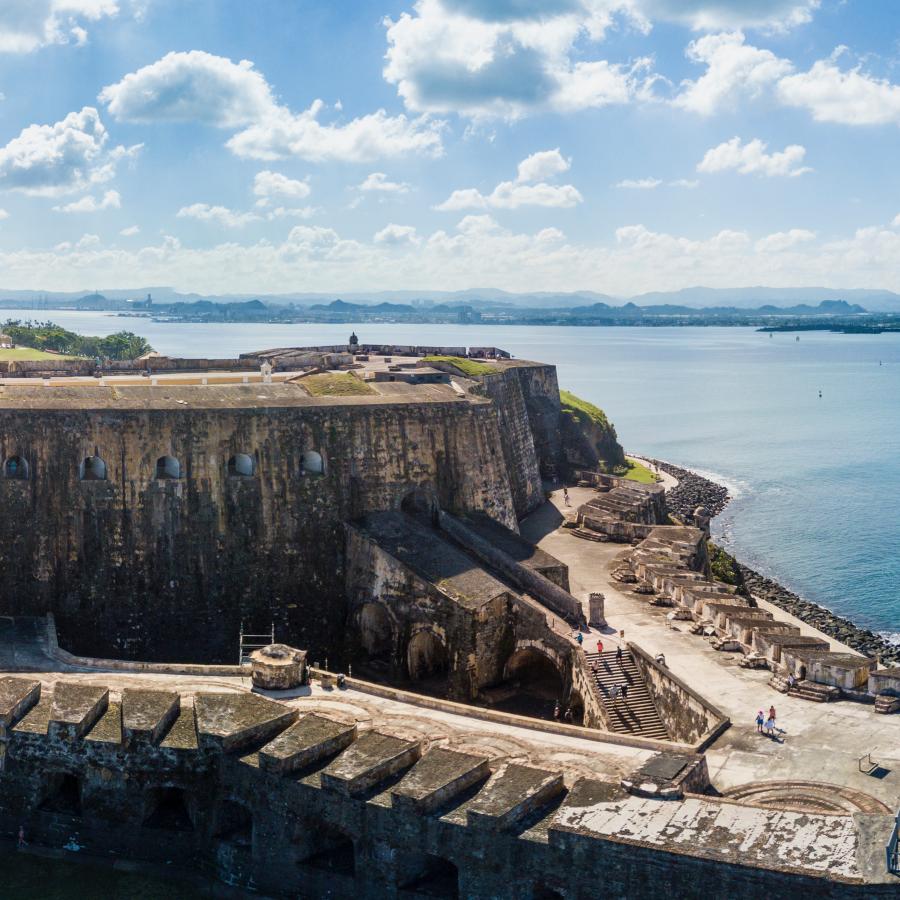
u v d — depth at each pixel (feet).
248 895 207.82
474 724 229.86
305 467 327.88
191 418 309.63
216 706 225.97
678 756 201.77
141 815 219.00
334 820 198.29
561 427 606.14
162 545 305.94
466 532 331.77
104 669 259.19
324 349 599.16
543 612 290.35
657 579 334.44
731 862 163.94
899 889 155.02
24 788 223.71
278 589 316.19
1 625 287.28
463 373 467.52
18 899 205.36
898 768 209.77
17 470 306.14
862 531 598.75
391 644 310.45
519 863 180.24
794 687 248.73
